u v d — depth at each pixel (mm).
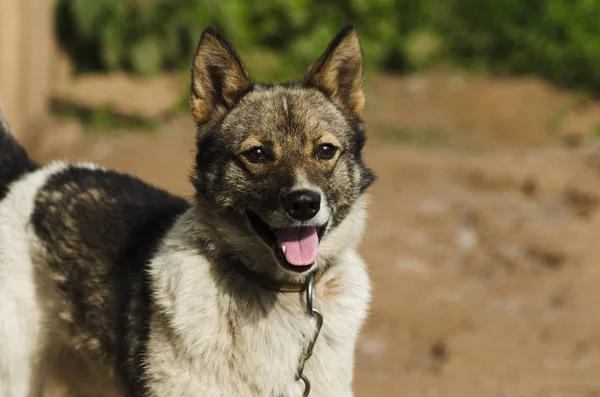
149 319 5488
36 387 6203
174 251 5508
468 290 9695
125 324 5676
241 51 16734
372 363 8234
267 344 5332
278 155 5449
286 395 5348
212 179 5527
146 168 12312
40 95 13844
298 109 5570
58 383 6449
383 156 13656
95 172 6543
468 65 18094
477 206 12078
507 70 17828
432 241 11008
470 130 15664
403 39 18078
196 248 5473
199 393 5258
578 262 10195
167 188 11602
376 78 17422
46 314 6117
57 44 14891
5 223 6234
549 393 7539
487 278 10078
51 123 13539
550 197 12508
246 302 5371
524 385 7691
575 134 15461
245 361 5285
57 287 6086
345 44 5832
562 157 13969
